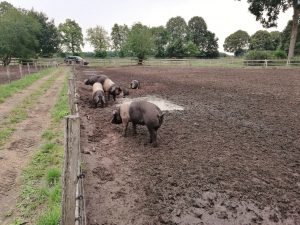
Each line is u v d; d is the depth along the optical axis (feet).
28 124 30.50
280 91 54.95
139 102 25.84
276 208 16.93
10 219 14.93
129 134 28.32
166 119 33.65
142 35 161.58
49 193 16.87
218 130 29.55
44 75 84.12
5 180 18.56
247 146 25.31
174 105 41.81
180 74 91.66
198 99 46.55
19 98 44.32
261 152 24.11
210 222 15.69
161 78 78.23
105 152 23.94
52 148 23.36
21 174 19.39
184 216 16.03
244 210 16.70
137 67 134.51
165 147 24.93
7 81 65.51
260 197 17.84
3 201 16.43
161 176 19.94
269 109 39.27
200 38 338.54
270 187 18.89
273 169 21.24
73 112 28.43
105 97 43.75
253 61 132.36
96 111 37.40
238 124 31.81
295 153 24.07
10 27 124.57
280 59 133.28
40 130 28.58
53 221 14.32
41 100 43.68
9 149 23.61
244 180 19.61
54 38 205.77
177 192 18.15
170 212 16.31
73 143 10.96
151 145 25.39
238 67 125.90
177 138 27.07
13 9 138.72
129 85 62.59
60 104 38.65
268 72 98.48
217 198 17.69
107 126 30.78
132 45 163.32
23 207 15.89
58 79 75.10
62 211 11.41
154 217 15.87
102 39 279.49
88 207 16.49
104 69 119.14
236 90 56.08
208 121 32.86
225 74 91.30
